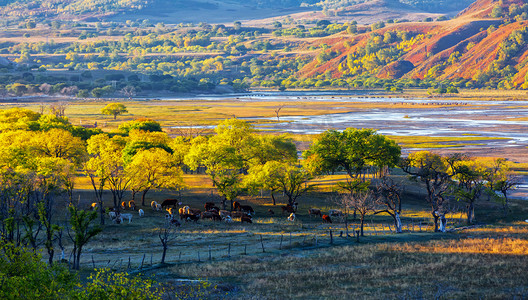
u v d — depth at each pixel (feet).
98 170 237.45
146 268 145.79
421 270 137.49
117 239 194.70
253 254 165.89
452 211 262.88
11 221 135.54
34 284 85.61
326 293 118.01
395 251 164.45
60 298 84.84
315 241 185.26
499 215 266.98
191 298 110.93
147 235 202.80
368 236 198.39
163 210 262.88
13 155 269.85
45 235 186.70
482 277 127.44
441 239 187.73
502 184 270.26
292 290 121.49
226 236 201.57
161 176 267.80
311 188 281.95
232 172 274.36
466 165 280.51
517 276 127.75
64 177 219.82
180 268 145.48
